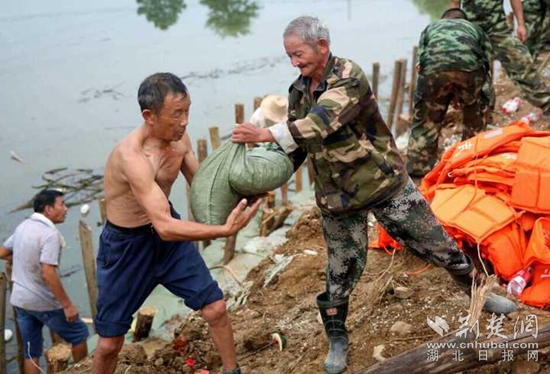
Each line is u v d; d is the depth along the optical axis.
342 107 3.18
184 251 3.74
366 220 3.62
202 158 7.11
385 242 5.01
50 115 11.48
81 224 6.13
